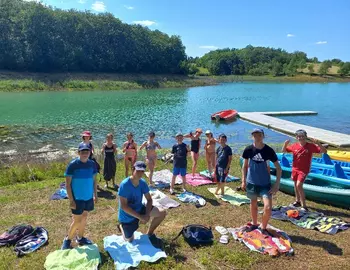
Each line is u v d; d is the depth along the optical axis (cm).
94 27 8169
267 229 702
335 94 6300
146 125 2745
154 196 943
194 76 10050
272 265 601
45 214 842
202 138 2294
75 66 7606
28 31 6906
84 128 2533
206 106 4162
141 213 647
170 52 9750
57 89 5784
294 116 3444
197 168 1338
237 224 777
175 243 669
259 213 833
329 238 700
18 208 886
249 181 688
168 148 1884
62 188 1048
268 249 637
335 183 948
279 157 1222
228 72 12938
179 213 846
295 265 602
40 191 1029
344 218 823
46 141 2059
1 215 840
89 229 746
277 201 941
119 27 8719
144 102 4388
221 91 6656
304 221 773
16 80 5866
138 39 9138
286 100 5122
